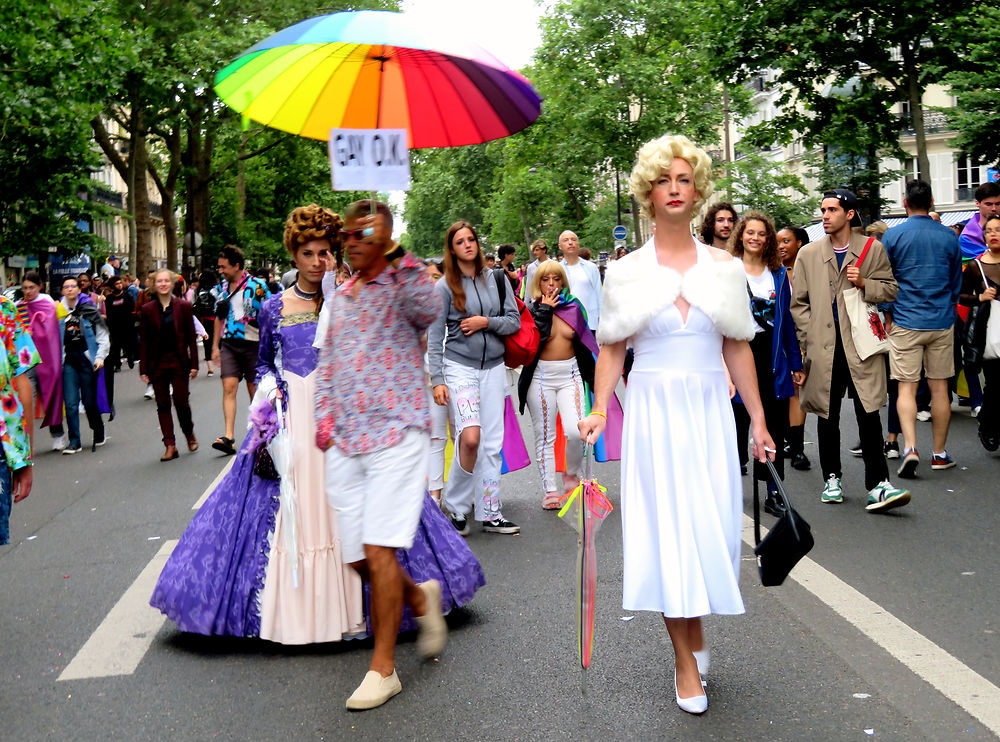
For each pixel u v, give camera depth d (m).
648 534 3.99
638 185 4.04
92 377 12.42
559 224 67.50
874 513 7.31
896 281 8.02
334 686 4.40
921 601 5.31
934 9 22.98
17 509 8.86
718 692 4.18
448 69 4.48
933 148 48.78
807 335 7.55
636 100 51.97
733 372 4.17
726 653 4.64
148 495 9.20
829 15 23.69
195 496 9.03
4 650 5.04
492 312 7.13
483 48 4.30
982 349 9.19
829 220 7.43
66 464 11.31
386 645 4.26
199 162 39.88
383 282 4.32
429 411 4.36
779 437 7.47
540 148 54.19
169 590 4.93
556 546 6.72
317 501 4.88
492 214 71.50
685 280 4.00
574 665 4.54
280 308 5.02
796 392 9.00
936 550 6.27
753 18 24.55
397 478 4.23
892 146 26.62
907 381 8.48
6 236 27.02
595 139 51.78
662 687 4.24
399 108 4.68
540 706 4.10
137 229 37.97
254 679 4.52
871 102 25.81
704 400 4.04
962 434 10.60
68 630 5.32
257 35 33.03
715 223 7.77
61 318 12.59
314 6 36.50
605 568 6.12
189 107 33.19
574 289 11.89
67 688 4.49
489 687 4.32
